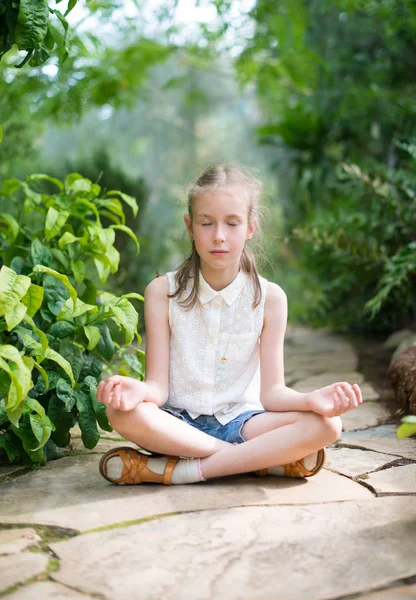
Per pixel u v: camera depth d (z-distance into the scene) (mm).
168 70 11789
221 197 2035
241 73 6031
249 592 1342
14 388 1762
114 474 1989
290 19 5203
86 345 2330
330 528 1649
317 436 1928
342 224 4844
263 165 13133
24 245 2650
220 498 1877
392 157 5297
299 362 4590
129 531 1642
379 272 4824
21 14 1928
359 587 1358
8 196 2768
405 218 4430
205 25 5344
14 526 1677
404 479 2035
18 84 4789
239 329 2158
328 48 6543
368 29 5953
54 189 5945
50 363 2248
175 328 2170
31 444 2086
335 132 6293
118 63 5488
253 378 2213
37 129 5523
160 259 7129
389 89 5824
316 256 5387
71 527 1669
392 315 5539
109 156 6348
